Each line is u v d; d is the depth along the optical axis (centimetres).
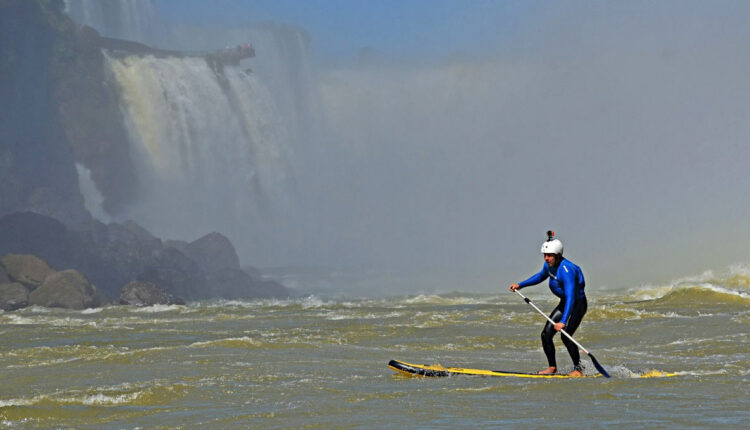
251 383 4838
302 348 6869
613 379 4550
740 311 9250
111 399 4353
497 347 7106
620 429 3281
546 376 4822
